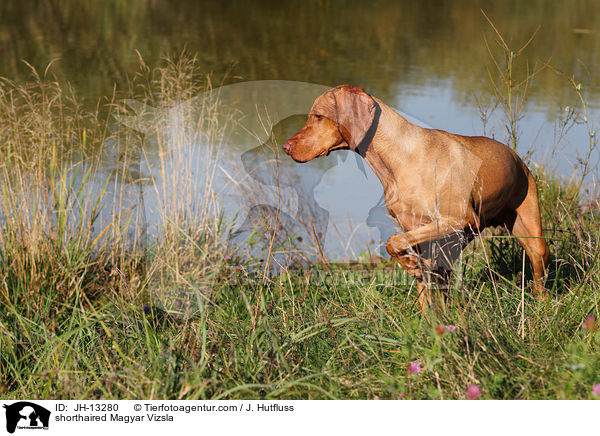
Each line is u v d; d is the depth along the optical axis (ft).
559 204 17.10
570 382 9.09
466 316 10.61
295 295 13.39
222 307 12.84
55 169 15.19
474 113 26.66
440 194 11.36
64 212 14.26
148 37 43.39
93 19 50.62
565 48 42.93
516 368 9.73
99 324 12.34
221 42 42.70
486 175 11.84
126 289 12.94
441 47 43.91
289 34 47.67
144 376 10.00
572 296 11.58
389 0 72.23
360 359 10.78
